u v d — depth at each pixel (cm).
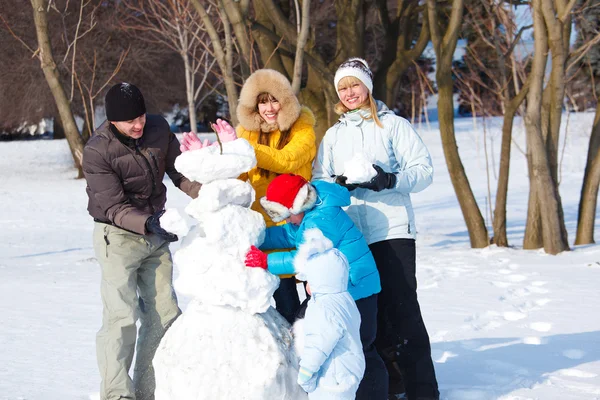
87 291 859
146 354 423
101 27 2780
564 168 2672
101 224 418
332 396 347
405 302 420
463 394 441
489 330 610
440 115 1191
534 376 479
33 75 2941
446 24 1464
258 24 1070
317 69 1107
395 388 442
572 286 792
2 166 3231
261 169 432
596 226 1491
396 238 421
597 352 532
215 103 3878
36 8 1005
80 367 516
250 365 333
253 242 357
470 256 1070
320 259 354
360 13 1203
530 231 1141
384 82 1258
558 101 1102
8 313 719
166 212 358
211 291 343
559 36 1074
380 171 398
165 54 3100
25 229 1647
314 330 345
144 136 424
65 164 3291
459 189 1198
